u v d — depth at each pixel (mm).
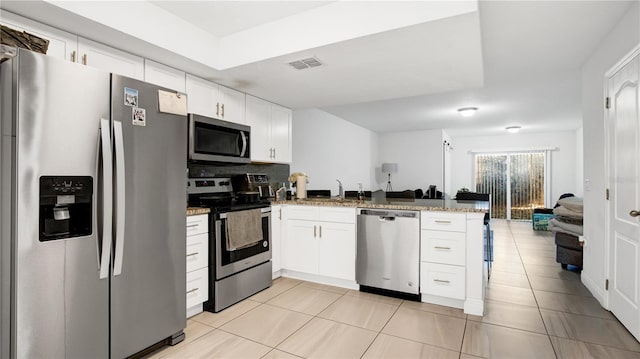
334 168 6484
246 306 2879
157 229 2055
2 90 1488
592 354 2074
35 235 1505
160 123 2066
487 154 9312
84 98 1671
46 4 1744
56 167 1565
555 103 5340
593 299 3029
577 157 8156
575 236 3881
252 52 2650
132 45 2293
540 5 2311
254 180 3543
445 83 3246
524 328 2441
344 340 2268
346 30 2246
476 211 2691
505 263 4371
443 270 2828
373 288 3229
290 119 4320
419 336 2324
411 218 2965
